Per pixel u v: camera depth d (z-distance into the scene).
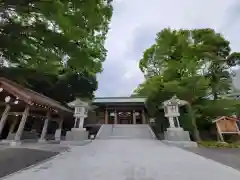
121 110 25.77
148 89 13.33
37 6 4.38
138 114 27.20
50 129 17.23
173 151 6.53
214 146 8.39
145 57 16.59
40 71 11.25
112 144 9.55
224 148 7.77
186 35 13.08
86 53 5.62
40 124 16.34
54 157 5.20
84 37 5.45
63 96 18.36
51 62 7.21
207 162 4.39
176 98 10.72
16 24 5.05
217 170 3.52
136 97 27.31
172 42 12.73
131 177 2.99
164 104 10.88
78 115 11.52
